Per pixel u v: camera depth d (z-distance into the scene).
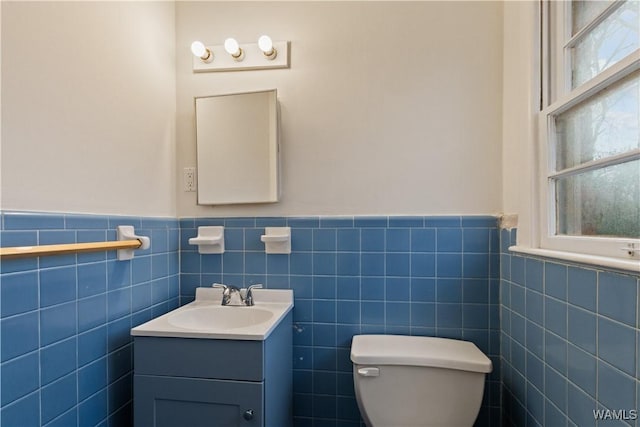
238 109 1.53
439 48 1.43
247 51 1.53
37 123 0.89
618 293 0.70
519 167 1.22
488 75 1.40
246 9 1.54
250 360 1.05
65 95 0.98
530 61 1.13
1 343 0.78
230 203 1.53
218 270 1.55
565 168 1.03
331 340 1.47
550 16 1.11
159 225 1.43
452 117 1.42
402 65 1.45
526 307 1.14
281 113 1.52
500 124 1.39
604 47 0.88
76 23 1.02
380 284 1.45
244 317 1.38
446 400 1.16
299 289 1.49
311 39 1.50
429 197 1.43
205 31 1.57
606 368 0.74
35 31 0.89
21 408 0.83
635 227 0.76
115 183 1.18
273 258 1.51
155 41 1.43
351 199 1.47
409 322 1.43
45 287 0.90
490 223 1.39
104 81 1.14
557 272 0.94
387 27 1.46
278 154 1.50
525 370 1.15
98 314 1.08
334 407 1.47
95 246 0.97
